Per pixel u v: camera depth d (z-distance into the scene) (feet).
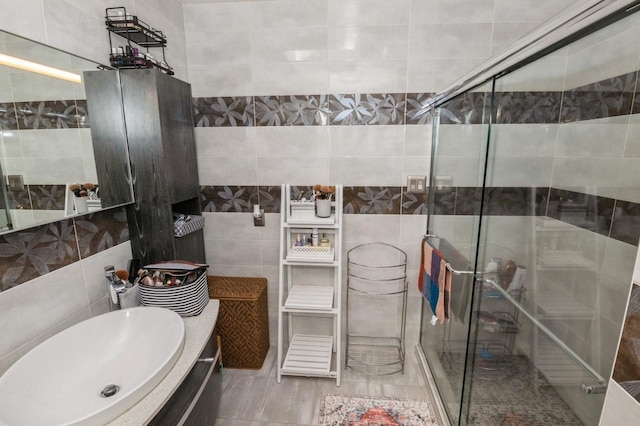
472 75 4.61
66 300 3.83
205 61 6.25
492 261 5.32
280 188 6.63
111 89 4.51
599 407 4.52
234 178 6.67
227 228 6.89
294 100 6.24
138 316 3.91
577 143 5.09
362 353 6.97
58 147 3.66
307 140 6.38
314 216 6.45
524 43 3.51
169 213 5.05
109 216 4.62
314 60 6.06
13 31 3.13
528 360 5.81
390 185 6.44
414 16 5.74
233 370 6.48
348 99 6.15
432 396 5.71
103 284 4.44
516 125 5.23
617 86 4.35
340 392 5.90
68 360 3.32
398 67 5.96
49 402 2.88
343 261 6.82
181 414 3.22
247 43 6.11
